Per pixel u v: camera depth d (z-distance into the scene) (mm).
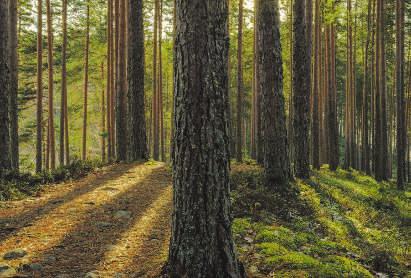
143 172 13234
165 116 37812
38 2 21422
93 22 28547
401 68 20984
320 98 28781
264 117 11062
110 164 15438
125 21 19875
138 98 16016
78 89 37469
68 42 30688
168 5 31328
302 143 13344
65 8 23625
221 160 4328
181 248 4332
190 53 4270
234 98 41250
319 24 25484
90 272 5160
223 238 4312
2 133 10953
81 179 12039
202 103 4246
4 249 6109
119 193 10023
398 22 20453
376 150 23031
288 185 10867
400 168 20281
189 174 4266
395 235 9555
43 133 31016
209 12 4305
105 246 6250
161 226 7379
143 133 16172
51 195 9883
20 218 7766
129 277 4996
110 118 26266
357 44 32969
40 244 6336
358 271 5680
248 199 9484
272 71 10961
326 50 25516
